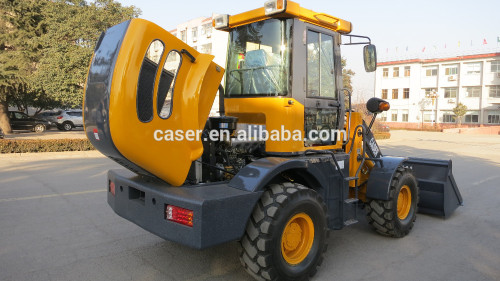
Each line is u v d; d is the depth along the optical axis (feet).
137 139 9.29
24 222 16.75
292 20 11.93
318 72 13.08
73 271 11.78
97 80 9.46
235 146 12.55
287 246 10.78
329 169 12.37
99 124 9.30
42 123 78.23
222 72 11.12
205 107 10.87
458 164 39.96
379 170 14.89
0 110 69.51
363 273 11.89
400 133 111.86
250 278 11.48
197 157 10.68
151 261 12.67
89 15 52.75
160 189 10.28
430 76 148.36
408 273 11.91
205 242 9.00
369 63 14.19
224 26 13.52
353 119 14.88
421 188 18.56
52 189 23.58
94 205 19.77
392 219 14.62
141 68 9.27
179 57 10.14
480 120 136.05
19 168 32.04
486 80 133.49
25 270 11.80
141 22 9.36
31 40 60.64
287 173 12.08
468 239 15.35
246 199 9.68
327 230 11.64
